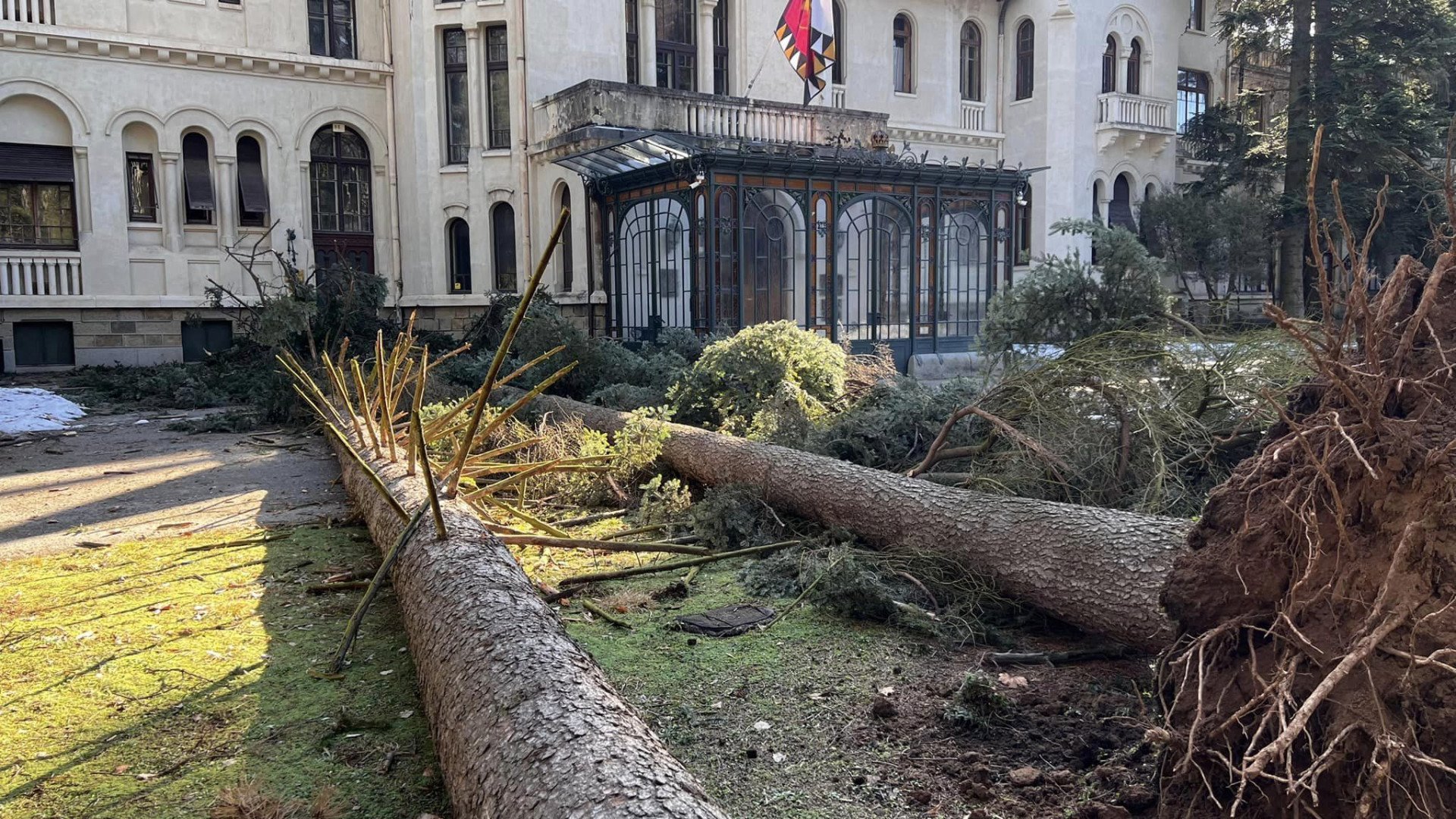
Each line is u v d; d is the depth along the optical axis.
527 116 20.97
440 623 3.48
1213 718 2.48
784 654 4.21
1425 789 2.11
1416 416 2.51
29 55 18.47
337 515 7.09
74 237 19.47
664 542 5.74
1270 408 5.43
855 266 18.11
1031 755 3.22
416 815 2.86
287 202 21.02
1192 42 30.66
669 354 13.83
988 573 4.71
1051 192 27.58
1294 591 2.41
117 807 2.92
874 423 7.83
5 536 6.56
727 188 16.58
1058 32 27.11
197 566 5.71
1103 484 5.56
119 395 15.73
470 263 21.78
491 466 6.14
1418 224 20.59
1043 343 8.55
